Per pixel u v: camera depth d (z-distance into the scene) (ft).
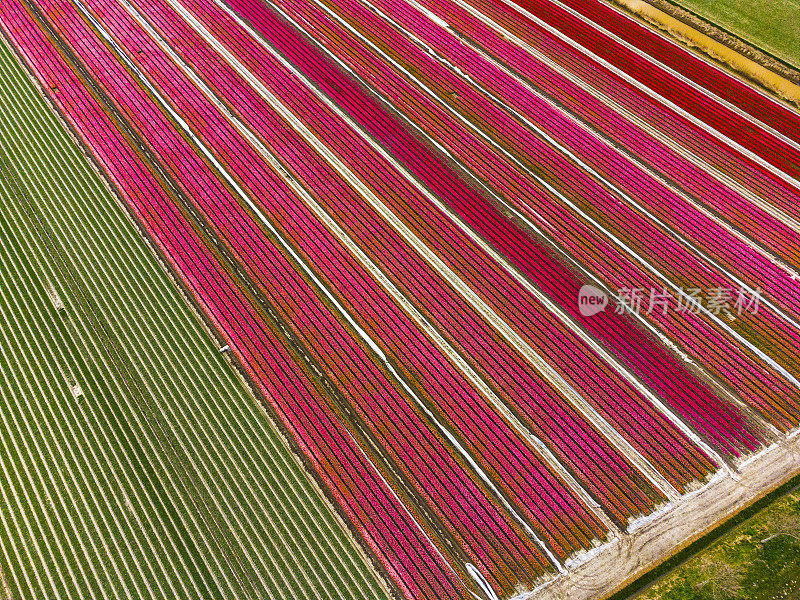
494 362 79.41
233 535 66.80
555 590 63.31
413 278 86.99
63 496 69.56
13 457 72.38
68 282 86.38
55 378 78.02
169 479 70.28
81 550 66.28
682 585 63.41
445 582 63.87
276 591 63.52
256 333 81.51
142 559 65.57
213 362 79.05
